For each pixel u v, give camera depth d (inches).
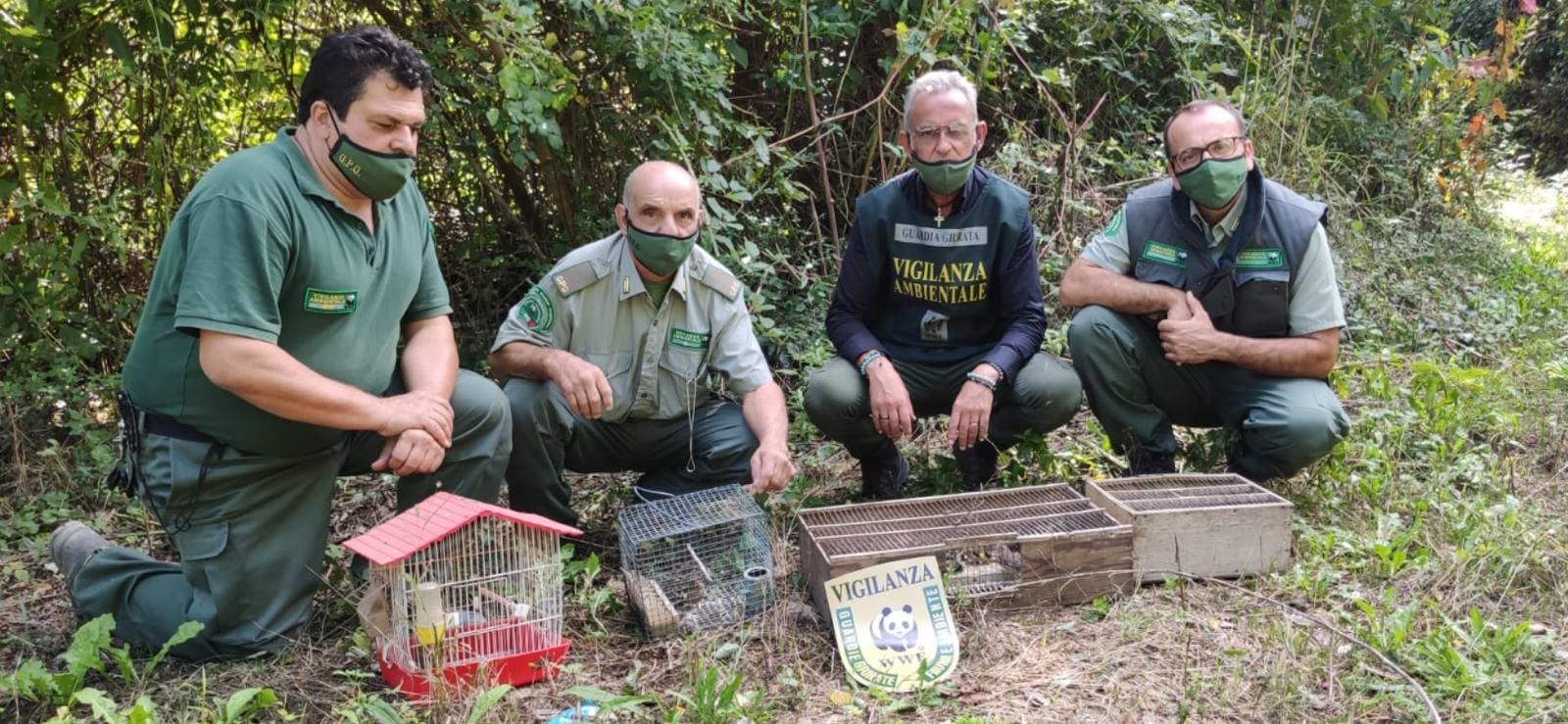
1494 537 121.1
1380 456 141.9
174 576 107.3
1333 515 131.0
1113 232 140.7
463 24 173.2
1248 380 136.1
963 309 137.6
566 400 121.8
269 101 197.3
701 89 176.4
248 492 103.0
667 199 116.0
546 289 124.3
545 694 98.7
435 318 117.6
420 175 205.3
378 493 152.3
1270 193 133.2
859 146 220.2
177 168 183.8
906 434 131.3
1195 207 134.0
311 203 101.2
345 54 98.4
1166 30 231.9
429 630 94.8
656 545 111.4
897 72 196.1
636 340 126.1
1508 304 229.9
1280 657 98.3
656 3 169.9
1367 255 239.0
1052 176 211.5
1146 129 243.6
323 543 109.6
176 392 101.3
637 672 100.0
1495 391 172.1
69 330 167.5
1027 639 107.0
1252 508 115.8
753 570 112.0
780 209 211.0
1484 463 146.7
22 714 95.9
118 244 165.0
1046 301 201.8
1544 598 109.3
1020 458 141.4
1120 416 140.3
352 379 106.9
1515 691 91.8
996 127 235.8
